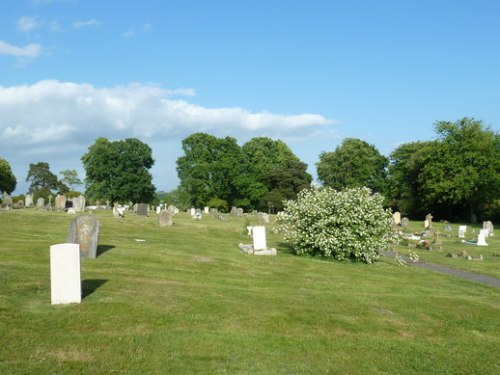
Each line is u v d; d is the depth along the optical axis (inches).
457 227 2413.9
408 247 1414.9
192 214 2331.4
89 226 711.1
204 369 339.0
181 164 3759.8
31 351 342.6
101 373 317.7
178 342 386.0
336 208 933.8
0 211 1459.2
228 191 3555.6
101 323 412.5
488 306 608.7
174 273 652.1
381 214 946.7
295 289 633.6
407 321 512.1
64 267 456.8
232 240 1245.1
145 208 1953.7
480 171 2810.0
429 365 390.3
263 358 372.5
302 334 441.7
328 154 4030.5
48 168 4675.2
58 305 447.8
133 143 3656.5
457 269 1014.4
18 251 701.9
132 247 840.9
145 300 484.4
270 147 4222.4
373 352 411.5
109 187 3567.9
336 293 625.6
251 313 482.0
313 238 936.3
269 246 1138.7
